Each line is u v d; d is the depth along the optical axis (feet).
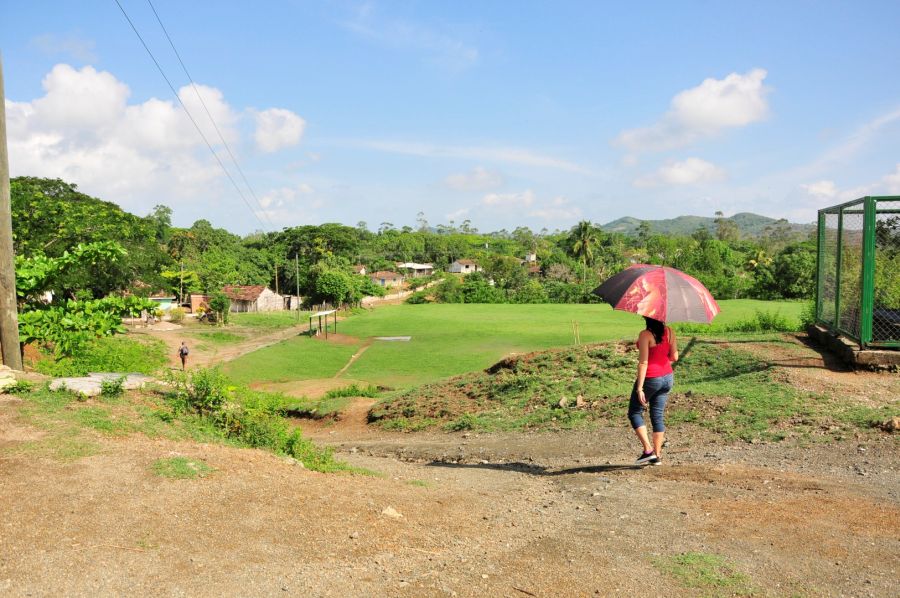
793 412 30.99
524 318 199.62
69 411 23.12
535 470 27.48
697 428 31.99
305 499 17.03
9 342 31.01
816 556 14.21
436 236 588.50
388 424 51.11
